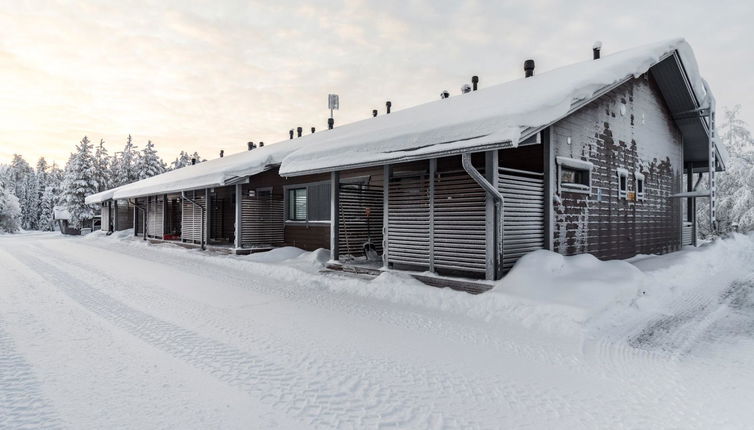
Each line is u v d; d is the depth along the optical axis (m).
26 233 39.03
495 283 6.53
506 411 3.13
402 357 4.30
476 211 6.91
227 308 6.51
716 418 3.03
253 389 3.50
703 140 12.80
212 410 3.12
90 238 25.67
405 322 5.67
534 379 3.74
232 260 11.90
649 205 10.60
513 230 6.91
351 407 3.18
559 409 3.17
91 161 38.41
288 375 3.81
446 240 7.32
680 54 9.70
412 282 7.46
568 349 4.54
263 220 13.62
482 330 5.27
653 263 8.78
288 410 3.13
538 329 5.25
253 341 4.81
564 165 7.72
